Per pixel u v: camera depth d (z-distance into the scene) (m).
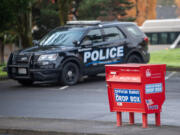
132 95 14.70
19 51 28.23
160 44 89.62
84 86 27.91
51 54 27.48
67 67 28.03
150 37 90.38
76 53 28.38
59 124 15.80
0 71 36.62
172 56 51.12
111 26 30.59
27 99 23.30
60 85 28.62
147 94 14.48
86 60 28.88
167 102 21.55
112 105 15.25
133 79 14.52
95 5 95.56
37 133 14.87
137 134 13.90
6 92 26.06
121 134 13.95
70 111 19.66
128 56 31.06
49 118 16.98
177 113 18.72
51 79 27.56
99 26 29.98
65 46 28.50
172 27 89.25
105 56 29.84
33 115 18.92
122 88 14.88
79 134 14.34
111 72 15.07
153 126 15.09
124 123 15.77
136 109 14.74
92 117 18.22
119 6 110.62
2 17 37.69
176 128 14.73
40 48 28.30
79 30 29.41
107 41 30.03
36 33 82.44
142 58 31.83
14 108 20.69
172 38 89.06
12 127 15.38
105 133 14.11
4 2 37.00
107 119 17.77
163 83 14.81
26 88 27.67
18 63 27.88
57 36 29.70
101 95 24.23
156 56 51.66
